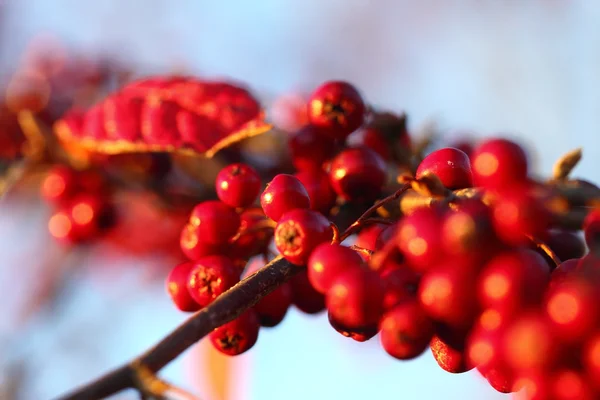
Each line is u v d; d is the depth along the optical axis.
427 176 0.28
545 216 0.27
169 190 0.38
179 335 0.28
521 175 0.28
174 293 0.31
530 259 0.27
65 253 0.43
